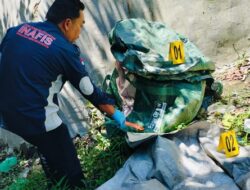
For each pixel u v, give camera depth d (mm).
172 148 1951
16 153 3078
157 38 2381
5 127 2014
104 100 1956
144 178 1869
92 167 2309
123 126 2025
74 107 2848
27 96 1871
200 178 1842
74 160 2070
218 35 2842
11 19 3184
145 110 2248
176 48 2197
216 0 2793
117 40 2371
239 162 1863
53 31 1897
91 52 2867
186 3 2811
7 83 1896
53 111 1942
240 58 2852
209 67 2297
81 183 2117
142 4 2824
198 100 2191
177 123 2143
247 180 1744
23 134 1964
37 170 2574
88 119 2811
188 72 2217
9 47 1905
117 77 2432
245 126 2193
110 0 2814
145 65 2203
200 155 1969
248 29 2832
